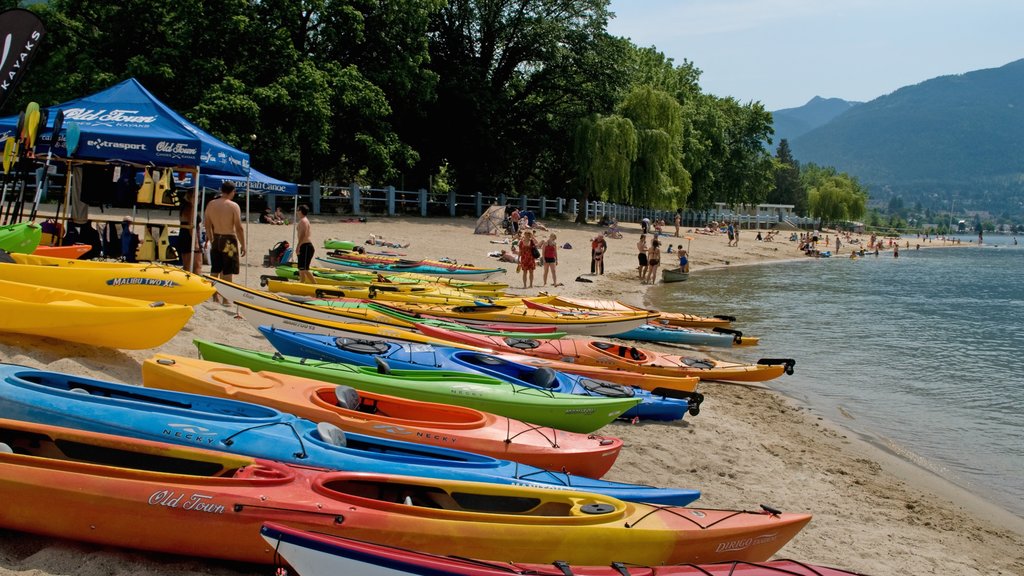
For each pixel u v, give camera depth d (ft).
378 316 42.93
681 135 188.34
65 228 49.29
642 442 32.71
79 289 33.32
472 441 24.13
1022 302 105.70
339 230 101.76
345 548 14.51
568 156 162.81
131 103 44.47
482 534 17.52
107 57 102.27
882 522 27.86
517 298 62.80
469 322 51.90
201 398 22.03
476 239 111.55
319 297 51.52
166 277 35.01
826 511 28.09
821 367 55.36
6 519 16.53
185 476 16.67
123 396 22.02
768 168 294.87
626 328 56.65
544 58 150.00
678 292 96.99
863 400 46.50
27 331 27.73
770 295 100.07
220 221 40.24
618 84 159.02
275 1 110.42
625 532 18.94
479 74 143.95
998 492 32.65
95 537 16.71
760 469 31.60
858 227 432.66
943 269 183.83
